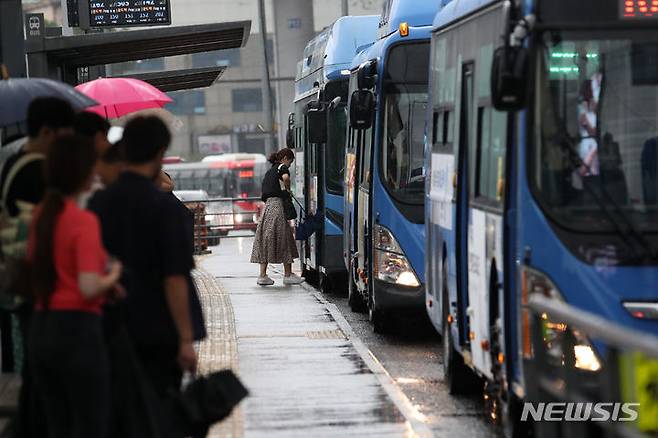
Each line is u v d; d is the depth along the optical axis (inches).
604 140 858.1
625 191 851.4
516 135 869.8
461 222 1098.1
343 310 1975.9
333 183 2203.5
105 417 671.8
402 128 1572.3
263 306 1969.7
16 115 1000.9
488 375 967.6
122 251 708.7
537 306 759.1
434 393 1182.9
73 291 664.4
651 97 861.8
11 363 1147.9
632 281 836.6
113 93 1657.2
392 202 1560.0
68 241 661.9
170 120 1724.9
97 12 2701.8
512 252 883.4
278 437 962.7
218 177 6953.7
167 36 1775.3
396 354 1461.6
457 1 1169.4
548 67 864.3
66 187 669.3
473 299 1023.6
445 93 1197.1
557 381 772.0
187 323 706.2
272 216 2343.8
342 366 1321.4
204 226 3752.5
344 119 2192.4
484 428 1011.3
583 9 869.8
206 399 718.5
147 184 717.3
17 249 765.9
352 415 1049.5
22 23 1138.7
